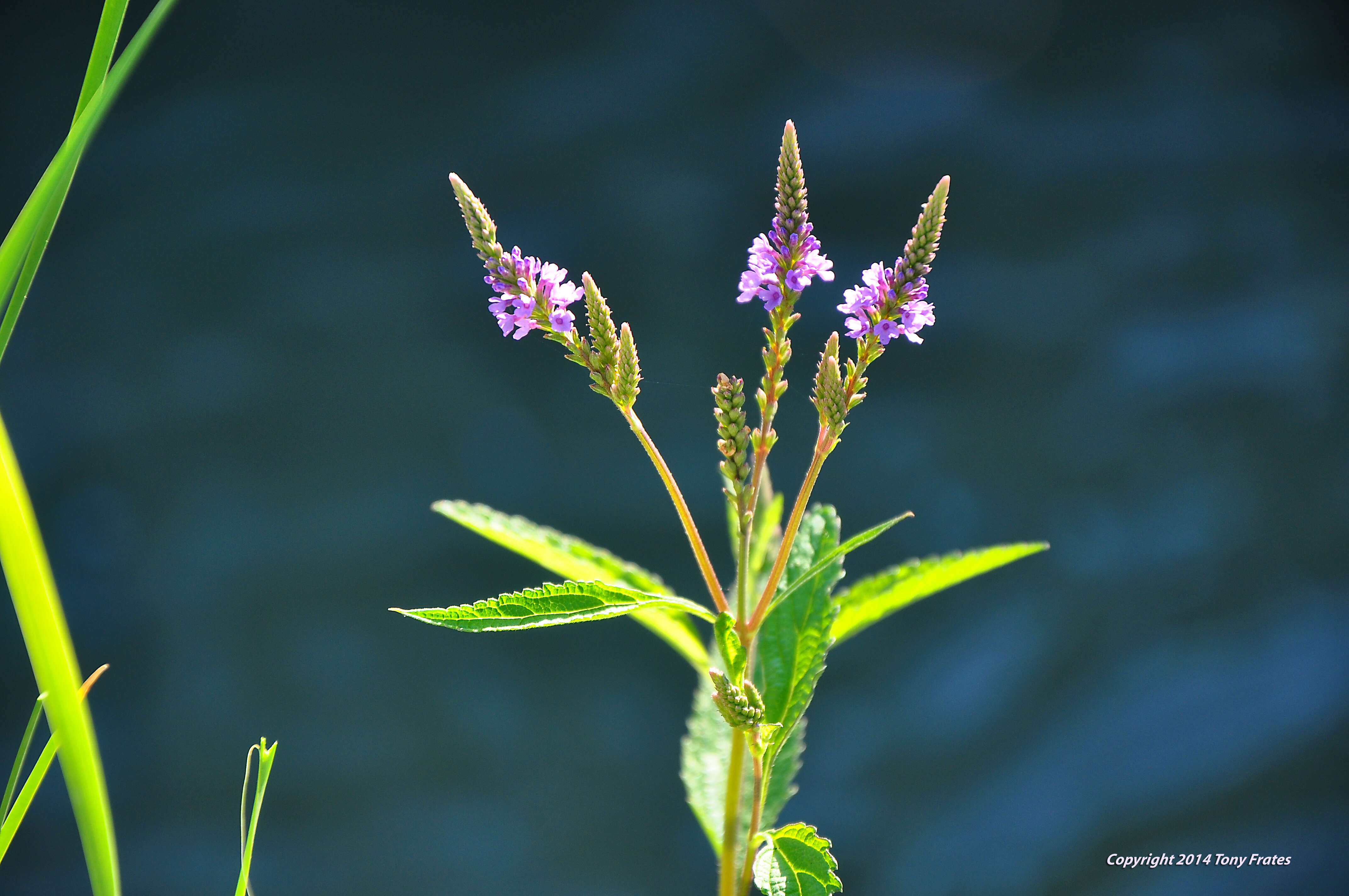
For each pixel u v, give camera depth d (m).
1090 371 3.49
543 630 2.92
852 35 4.23
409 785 2.76
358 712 2.88
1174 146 3.98
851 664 2.75
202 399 3.66
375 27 4.33
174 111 4.33
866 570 3.00
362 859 2.64
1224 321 3.59
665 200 3.94
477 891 2.58
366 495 3.38
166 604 3.17
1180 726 2.70
